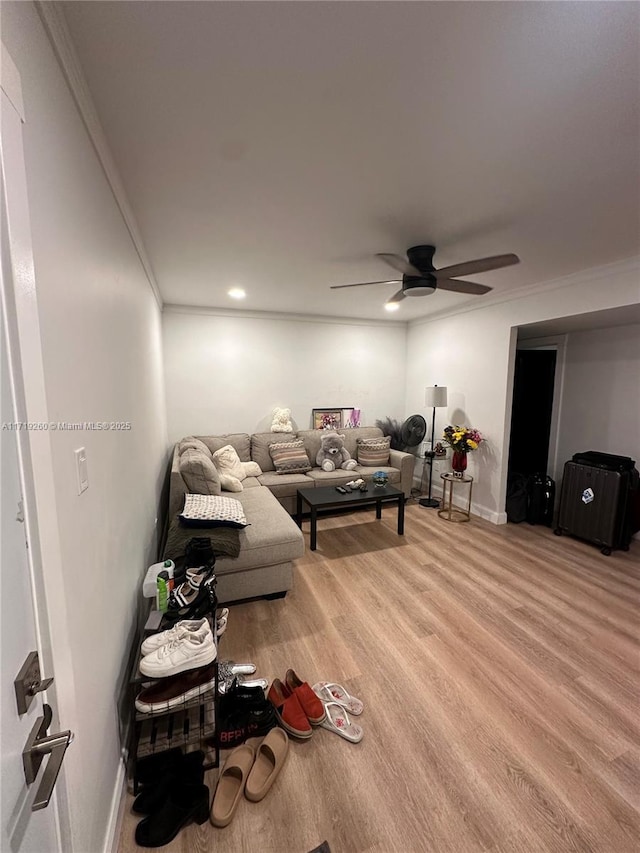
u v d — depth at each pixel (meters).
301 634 2.08
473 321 4.02
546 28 0.93
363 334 5.05
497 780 1.32
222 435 4.34
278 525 2.56
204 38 0.96
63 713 0.74
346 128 1.31
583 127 1.31
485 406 3.89
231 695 1.54
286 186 1.69
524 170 1.56
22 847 0.55
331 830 1.17
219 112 1.23
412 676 1.79
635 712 1.60
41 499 0.67
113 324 1.44
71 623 0.85
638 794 1.28
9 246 0.59
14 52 0.65
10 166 0.59
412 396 5.18
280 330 4.62
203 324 4.28
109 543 1.24
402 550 3.17
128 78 1.07
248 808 1.23
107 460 1.26
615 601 2.42
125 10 0.87
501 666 1.85
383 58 1.02
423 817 1.20
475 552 3.13
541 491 3.71
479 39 0.96
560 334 4.13
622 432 3.61
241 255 2.56
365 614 2.27
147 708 1.24
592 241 2.30
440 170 1.57
